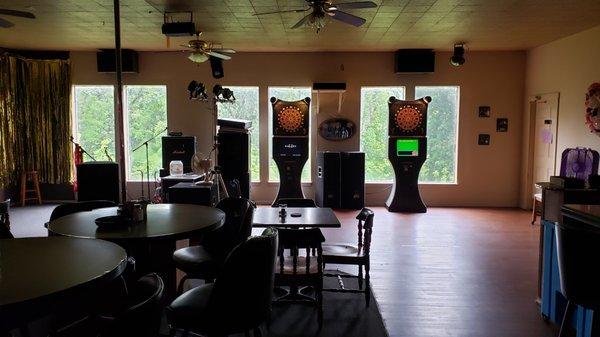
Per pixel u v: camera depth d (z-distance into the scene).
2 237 2.50
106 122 8.66
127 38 7.25
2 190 7.98
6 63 7.90
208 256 2.97
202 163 5.37
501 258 4.98
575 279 2.21
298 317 3.39
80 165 5.56
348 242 5.55
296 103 7.86
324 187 7.97
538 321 3.33
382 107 8.53
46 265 1.65
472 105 8.30
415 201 7.82
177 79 8.45
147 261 2.96
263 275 2.01
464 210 8.02
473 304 3.66
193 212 2.93
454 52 7.75
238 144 7.23
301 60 8.38
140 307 1.35
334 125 8.41
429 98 7.68
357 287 4.04
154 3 5.27
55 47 8.09
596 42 6.14
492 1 5.14
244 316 1.98
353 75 8.38
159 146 8.68
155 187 8.63
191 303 2.17
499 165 8.37
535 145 7.90
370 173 8.66
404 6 5.36
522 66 8.20
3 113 7.88
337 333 3.12
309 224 3.41
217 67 7.71
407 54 8.02
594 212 2.74
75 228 2.42
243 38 7.20
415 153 7.77
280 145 7.95
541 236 3.61
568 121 6.80
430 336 3.09
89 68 8.43
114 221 2.49
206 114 8.52
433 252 5.21
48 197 8.57
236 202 3.35
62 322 2.11
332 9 4.34
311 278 3.08
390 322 3.31
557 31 6.53
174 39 7.33
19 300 1.28
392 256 5.04
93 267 1.62
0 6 5.37
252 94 8.56
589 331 2.68
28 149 8.30
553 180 3.50
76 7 5.45
